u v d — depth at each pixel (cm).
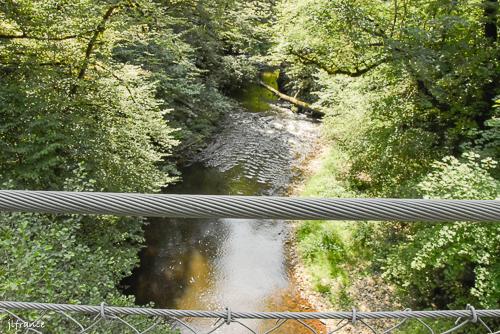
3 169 575
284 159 1290
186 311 130
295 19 826
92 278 456
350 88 898
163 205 86
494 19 704
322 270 792
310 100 1650
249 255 859
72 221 489
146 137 759
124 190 671
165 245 880
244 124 1530
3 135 578
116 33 722
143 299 729
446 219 88
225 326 657
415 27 664
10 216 411
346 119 911
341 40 780
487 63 709
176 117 1245
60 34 645
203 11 903
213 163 1243
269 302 731
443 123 791
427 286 610
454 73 694
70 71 684
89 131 659
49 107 607
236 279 788
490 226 463
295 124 1555
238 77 1664
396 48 692
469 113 727
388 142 799
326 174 1120
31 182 581
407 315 128
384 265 732
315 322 659
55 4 614
